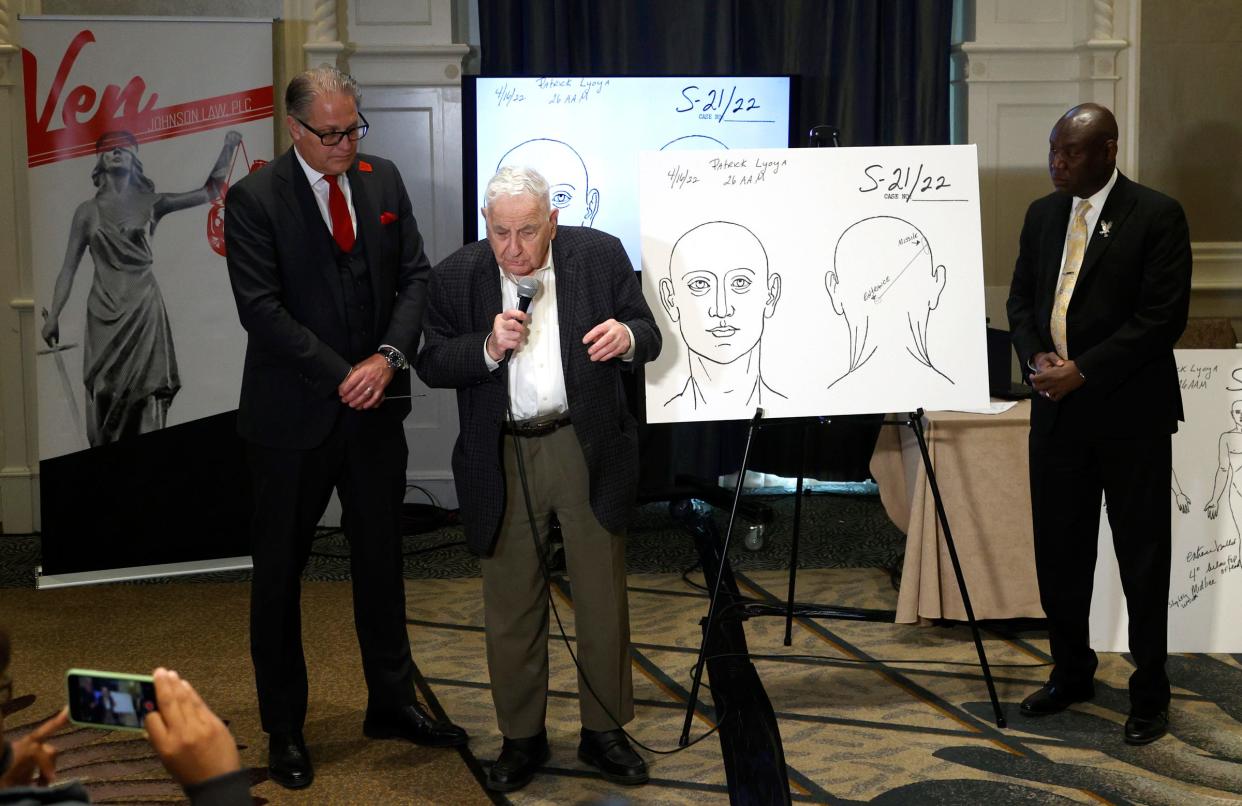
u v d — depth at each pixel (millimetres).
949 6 5102
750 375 2938
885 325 2977
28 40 4281
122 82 4344
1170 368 2781
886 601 3920
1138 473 2773
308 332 2578
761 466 5297
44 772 1167
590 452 2527
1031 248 2994
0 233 4840
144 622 3797
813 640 3568
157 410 4426
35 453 4973
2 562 4555
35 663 3398
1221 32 5137
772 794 2520
